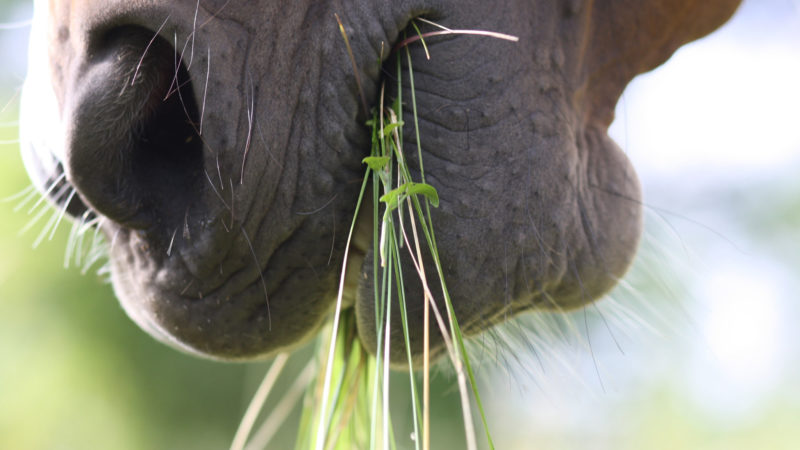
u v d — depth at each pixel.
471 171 0.89
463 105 0.89
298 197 0.89
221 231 0.89
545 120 0.90
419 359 0.90
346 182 0.89
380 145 0.89
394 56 0.89
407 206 0.89
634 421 3.96
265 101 0.88
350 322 0.97
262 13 0.88
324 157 0.89
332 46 0.88
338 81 0.89
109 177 0.88
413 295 0.89
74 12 0.88
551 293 0.92
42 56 0.91
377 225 0.88
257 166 0.88
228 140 0.88
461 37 0.89
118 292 0.93
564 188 0.90
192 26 0.87
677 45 0.96
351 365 0.98
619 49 0.95
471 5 0.89
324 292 0.90
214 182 0.88
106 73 0.87
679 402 4.00
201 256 0.89
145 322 0.93
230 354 0.91
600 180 0.93
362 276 0.89
